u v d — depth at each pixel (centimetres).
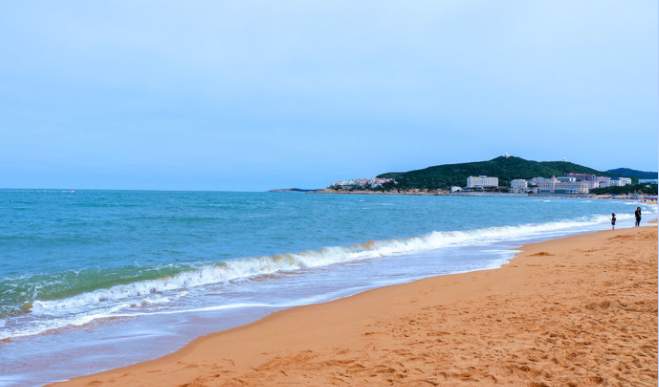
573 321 659
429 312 775
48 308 866
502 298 853
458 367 497
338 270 1355
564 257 1427
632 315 672
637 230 2541
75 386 494
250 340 657
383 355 552
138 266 1298
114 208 5303
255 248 1848
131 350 630
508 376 468
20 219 3344
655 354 512
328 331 689
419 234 2530
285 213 4678
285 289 1070
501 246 1975
